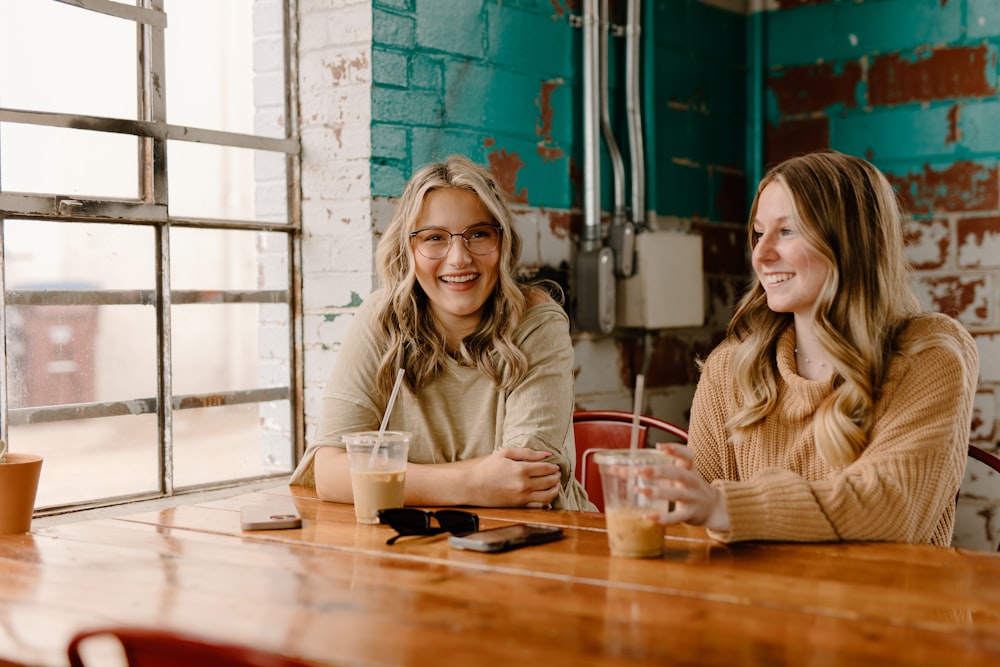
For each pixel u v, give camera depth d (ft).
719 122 11.37
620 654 3.28
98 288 7.30
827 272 5.50
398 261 6.61
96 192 7.28
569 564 4.47
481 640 3.43
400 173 8.14
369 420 6.49
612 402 10.03
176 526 5.39
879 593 3.97
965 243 10.28
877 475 4.97
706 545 4.82
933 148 10.43
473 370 6.51
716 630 3.52
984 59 10.09
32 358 6.96
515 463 5.76
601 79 9.75
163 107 7.62
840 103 11.03
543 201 9.36
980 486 10.11
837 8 10.99
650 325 9.77
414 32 8.18
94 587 4.21
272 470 8.46
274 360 8.41
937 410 5.23
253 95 8.18
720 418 6.22
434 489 5.82
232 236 8.09
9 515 5.24
